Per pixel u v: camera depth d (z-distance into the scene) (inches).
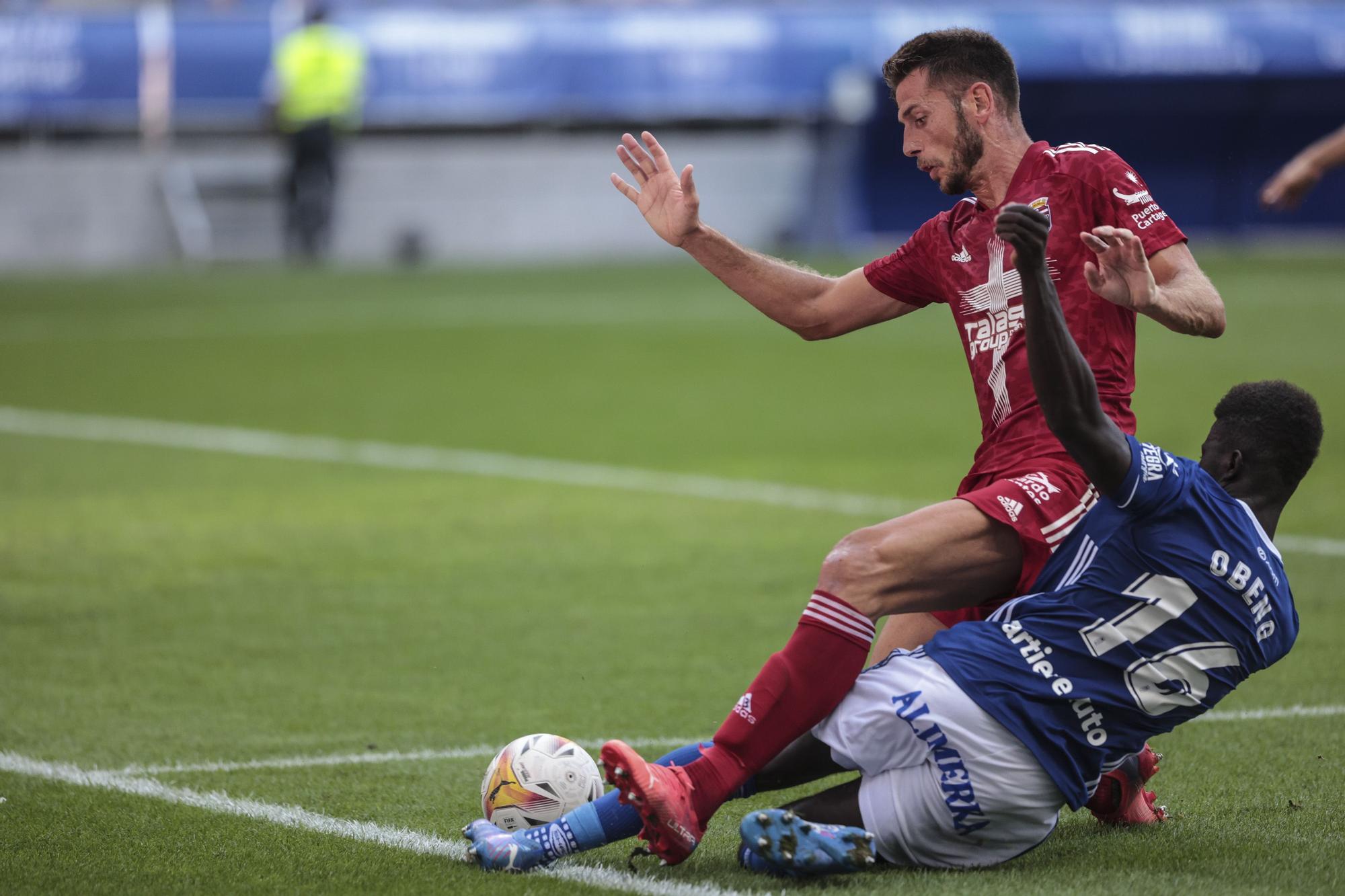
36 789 636.7
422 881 523.5
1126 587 522.6
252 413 1845.5
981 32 613.9
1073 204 591.8
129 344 2501.2
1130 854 553.6
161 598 997.2
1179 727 732.0
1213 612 525.3
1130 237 518.0
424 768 671.1
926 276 640.4
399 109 3961.6
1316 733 717.9
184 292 3275.1
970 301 612.1
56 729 730.2
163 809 609.9
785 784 570.3
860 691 534.3
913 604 547.8
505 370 2233.0
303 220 3777.1
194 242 3875.5
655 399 1972.2
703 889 512.4
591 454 1572.3
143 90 3821.4
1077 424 504.7
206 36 3873.0
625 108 4062.5
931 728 518.6
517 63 4023.1
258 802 620.4
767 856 504.4
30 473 1464.1
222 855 552.1
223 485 1409.9
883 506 1300.4
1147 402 1846.7
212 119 3848.4
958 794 519.2
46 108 3786.9
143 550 1139.9
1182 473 524.1
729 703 773.9
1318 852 551.8
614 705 772.0
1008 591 561.0
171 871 534.9
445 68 3988.7
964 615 594.2
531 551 1140.5
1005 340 597.3
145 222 3922.2
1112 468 512.7
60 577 1051.3
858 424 1752.0
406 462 1529.3
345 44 3858.3
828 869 508.1
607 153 4173.2
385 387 2069.4
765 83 4114.2
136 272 3673.7
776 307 662.5
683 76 4097.0
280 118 3698.3
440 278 3567.9
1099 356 589.6
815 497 1339.8
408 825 590.2
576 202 4170.8
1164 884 514.9
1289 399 543.2
